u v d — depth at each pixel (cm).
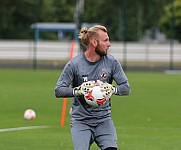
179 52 9912
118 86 1780
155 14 10988
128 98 5103
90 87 1723
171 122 3644
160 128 3369
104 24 9612
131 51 10025
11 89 5831
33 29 10719
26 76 7569
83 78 1775
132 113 4088
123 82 1784
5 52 10050
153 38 14000
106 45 1769
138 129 3316
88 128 1775
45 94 5353
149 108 4397
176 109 4353
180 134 3144
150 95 5397
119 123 3569
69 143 2812
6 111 4112
